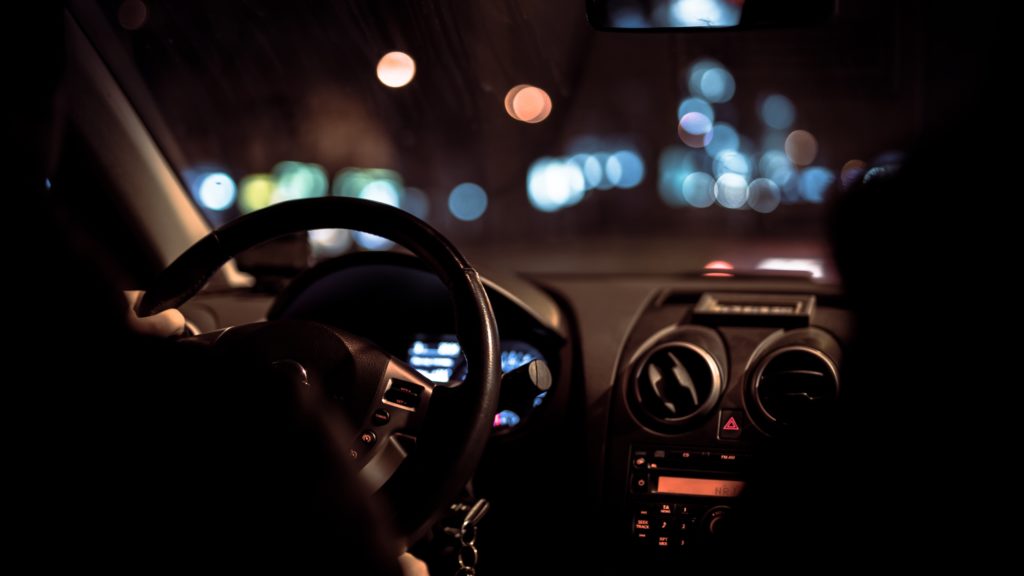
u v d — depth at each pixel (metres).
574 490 1.75
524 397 1.31
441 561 1.36
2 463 1.20
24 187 1.37
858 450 1.38
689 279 1.97
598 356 1.80
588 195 25.84
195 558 1.19
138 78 2.11
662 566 1.66
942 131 1.14
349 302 1.90
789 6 1.85
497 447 1.80
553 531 1.78
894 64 2.61
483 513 1.39
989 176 1.11
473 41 2.82
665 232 23.50
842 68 2.70
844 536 1.50
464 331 1.31
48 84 1.77
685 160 25.28
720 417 1.67
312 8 2.51
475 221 21.80
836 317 1.75
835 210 1.21
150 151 2.11
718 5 1.86
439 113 3.67
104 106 2.02
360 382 1.27
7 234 1.32
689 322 1.81
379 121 3.60
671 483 1.68
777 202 20.88
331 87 3.01
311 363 1.27
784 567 1.55
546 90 3.43
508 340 1.87
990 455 1.26
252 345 1.29
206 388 1.22
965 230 1.12
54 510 1.20
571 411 1.80
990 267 1.13
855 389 1.31
